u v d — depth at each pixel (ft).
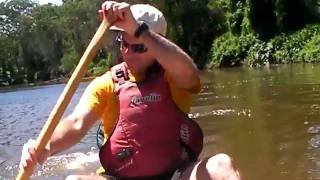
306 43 63.41
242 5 73.97
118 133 5.68
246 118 20.47
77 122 5.67
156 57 5.39
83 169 14.44
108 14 5.42
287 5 70.44
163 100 5.65
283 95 26.91
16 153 18.67
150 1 75.25
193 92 5.74
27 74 114.93
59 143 5.61
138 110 5.62
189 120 5.79
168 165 5.60
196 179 4.96
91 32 101.81
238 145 15.58
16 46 114.42
